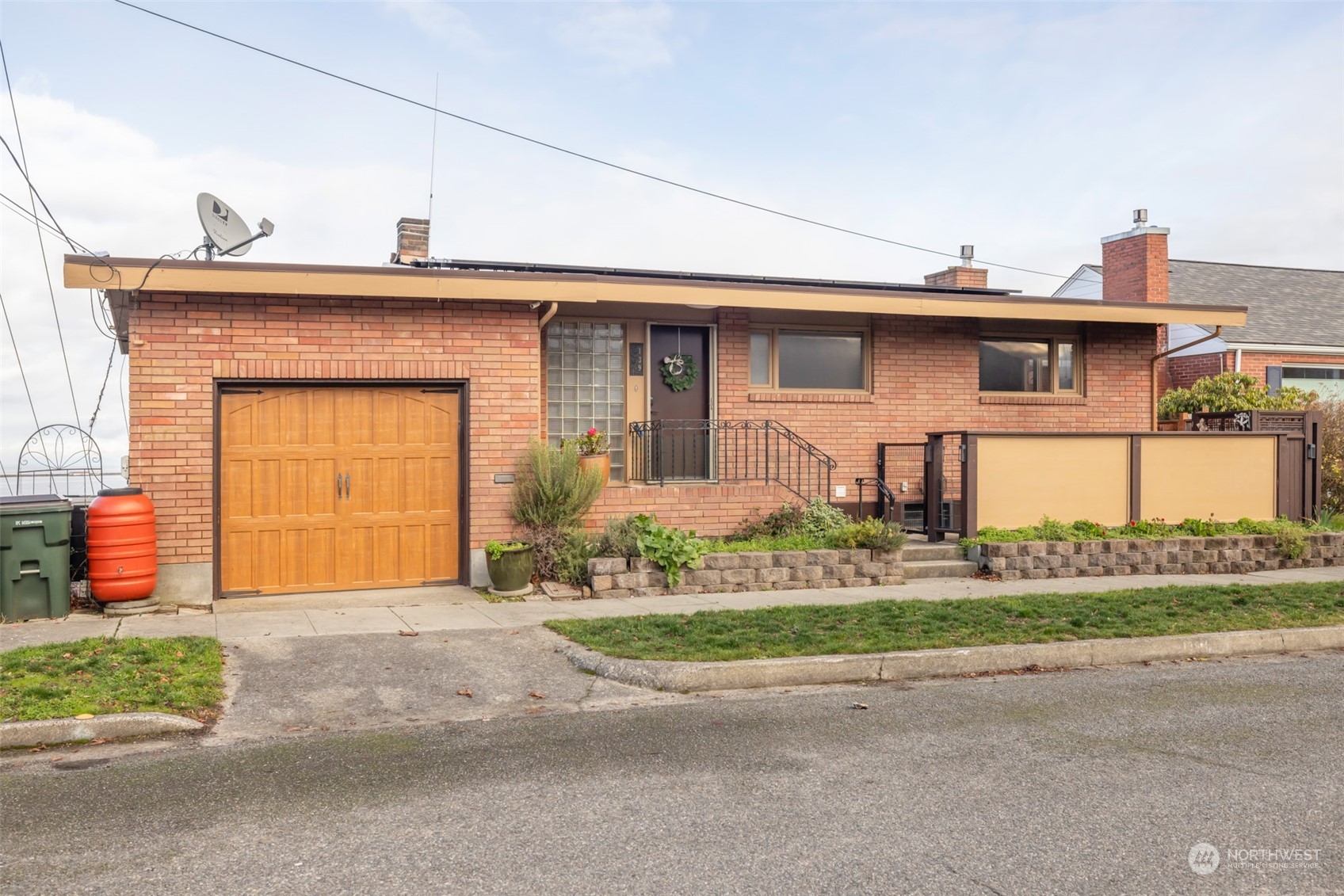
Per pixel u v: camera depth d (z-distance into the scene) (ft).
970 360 48.83
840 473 46.62
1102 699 23.39
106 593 30.86
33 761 18.60
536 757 18.80
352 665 25.40
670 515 41.42
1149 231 75.97
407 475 36.42
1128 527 42.80
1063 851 14.40
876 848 14.49
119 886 13.12
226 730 20.62
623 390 44.27
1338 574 41.34
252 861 13.94
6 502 30.22
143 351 33.09
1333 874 13.64
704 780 17.48
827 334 47.26
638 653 25.85
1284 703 23.03
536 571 36.55
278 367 34.42
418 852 14.30
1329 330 77.97
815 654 25.86
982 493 42.27
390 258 53.36
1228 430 49.73
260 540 34.94
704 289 39.32
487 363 36.63
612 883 13.29
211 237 37.96
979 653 26.58
